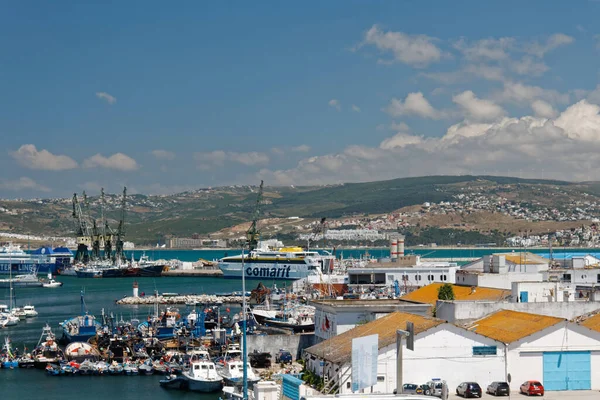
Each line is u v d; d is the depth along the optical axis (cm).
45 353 14200
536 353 9575
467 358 9500
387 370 9319
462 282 15112
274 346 12838
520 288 12450
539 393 9025
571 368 9612
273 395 7744
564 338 9619
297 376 10375
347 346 9975
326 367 9881
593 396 9044
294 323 16962
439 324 9506
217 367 12162
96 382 12300
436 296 13788
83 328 15925
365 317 11850
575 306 11375
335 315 11825
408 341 6356
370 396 5928
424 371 9431
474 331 10119
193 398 11012
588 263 19138
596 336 9662
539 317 10188
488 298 13075
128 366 13112
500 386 9012
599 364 9650
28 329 19838
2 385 12106
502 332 9938
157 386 11931
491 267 15838
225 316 19812
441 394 8112
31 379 12612
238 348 13425
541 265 16975
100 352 14238
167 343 14425
